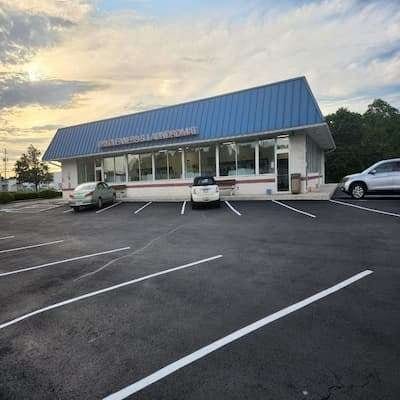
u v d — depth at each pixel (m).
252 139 21.39
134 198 24.75
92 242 11.00
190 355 3.88
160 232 11.97
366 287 5.58
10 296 6.25
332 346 3.88
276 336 4.18
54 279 7.13
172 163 24.52
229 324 4.59
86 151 27.48
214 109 22.20
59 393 3.36
